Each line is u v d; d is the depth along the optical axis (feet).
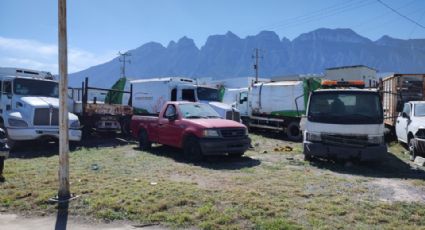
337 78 161.68
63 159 23.88
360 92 37.32
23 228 19.70
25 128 45.34
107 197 23.84
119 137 62.34
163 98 65.87
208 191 25.20
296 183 28.40
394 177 32.09
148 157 41.06
